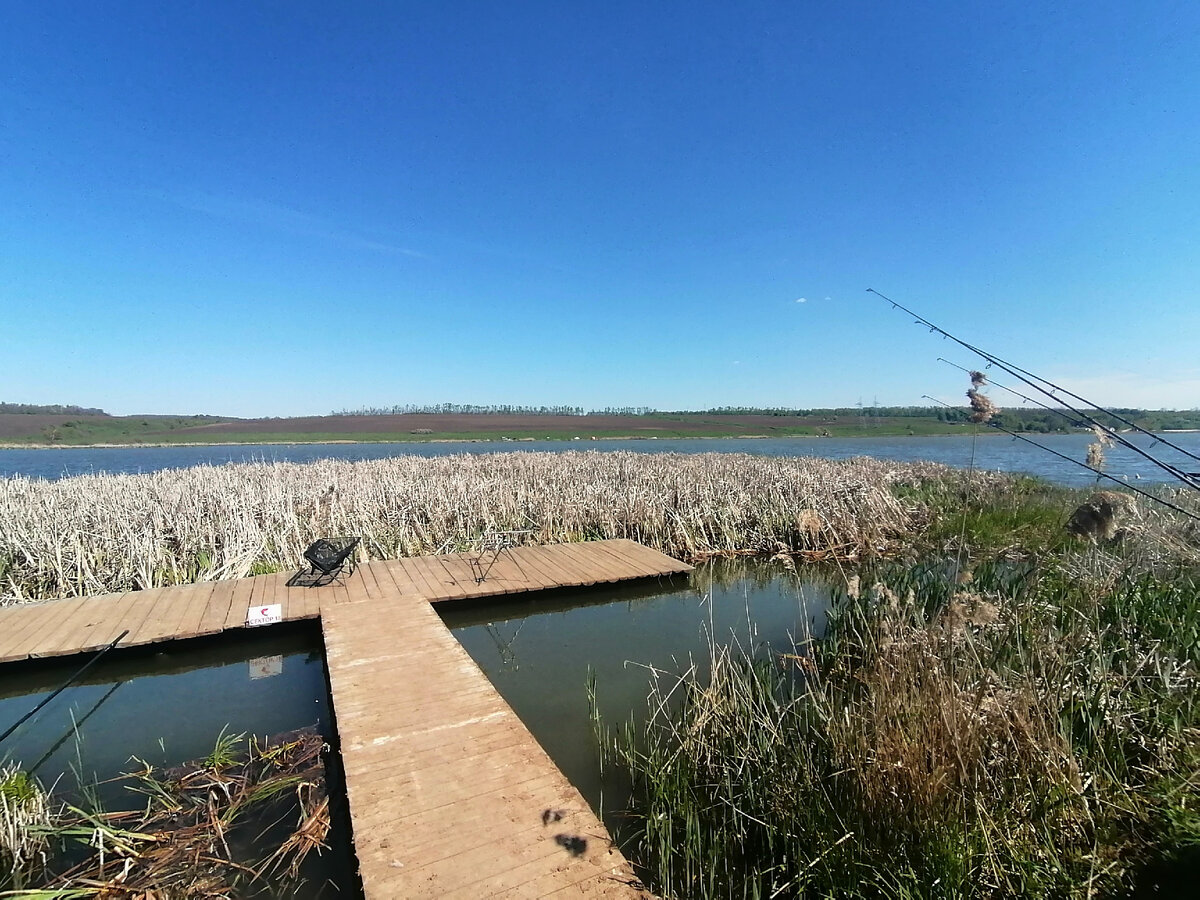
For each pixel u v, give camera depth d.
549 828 3.66
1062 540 10.80
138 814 4.37
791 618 8.89
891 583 7.86
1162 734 4.36
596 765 5.06
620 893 3.17
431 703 5.25
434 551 12.23
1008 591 7.54
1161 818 3.67
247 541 11.27
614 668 7.07
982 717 3.99
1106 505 4.32
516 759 4.40
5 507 13.34
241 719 5.95
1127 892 3.22
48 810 4.27
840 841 3.47
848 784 3.93
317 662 7.36
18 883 3.68
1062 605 6.26
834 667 6.19
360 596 8.50
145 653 7.15
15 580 9.65
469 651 7.64
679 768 4.50
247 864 3.92
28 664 6.73
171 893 3.64
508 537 12.91
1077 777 3.71
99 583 9.51
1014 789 3.63
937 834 3.36
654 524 13.12
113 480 18.66
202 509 13.52
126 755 5.31
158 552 10.29
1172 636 5.60
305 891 3.70
